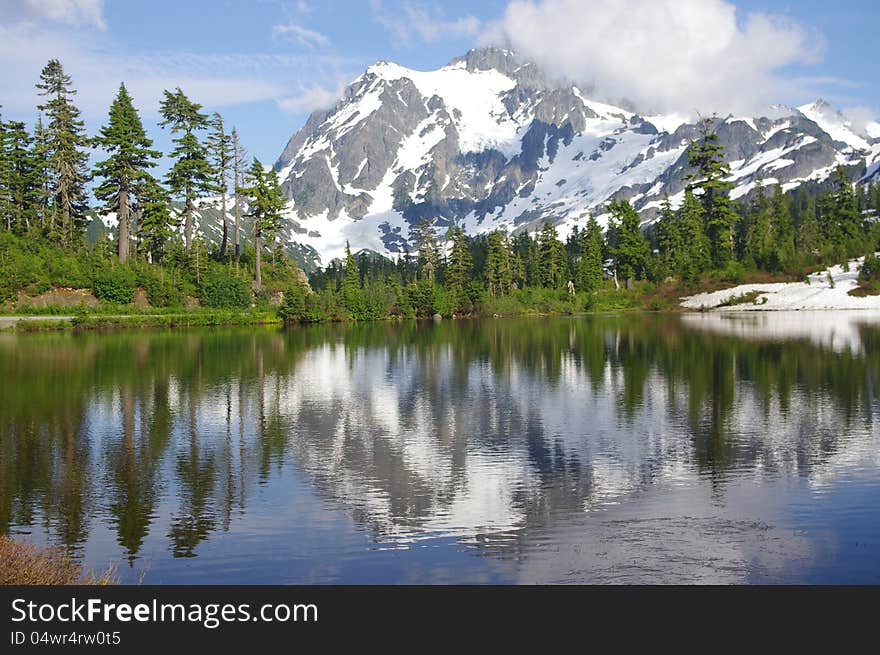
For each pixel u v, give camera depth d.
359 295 128.12
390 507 20.52
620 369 47.78
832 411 32.38
